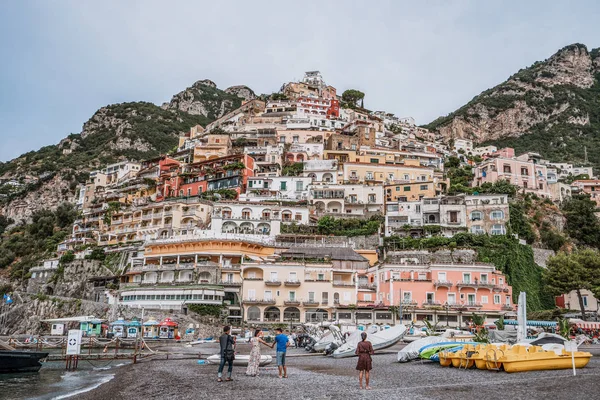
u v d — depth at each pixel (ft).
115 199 492.13
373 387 79.97
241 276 286.46
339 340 155.94
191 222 393.50
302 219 383.24
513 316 276.62
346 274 294.66
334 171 444.14
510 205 357.20
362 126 542.98
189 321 255.50
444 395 70.28
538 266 325.62
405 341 188.55
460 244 324.19
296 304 276.00
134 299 303.89
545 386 75.10
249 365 97.86
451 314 271.28
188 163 501.97
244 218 368.07
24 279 430.20
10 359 129.18
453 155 606.14
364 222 378.32
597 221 378.94
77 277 387.14
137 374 113.80
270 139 551.18
